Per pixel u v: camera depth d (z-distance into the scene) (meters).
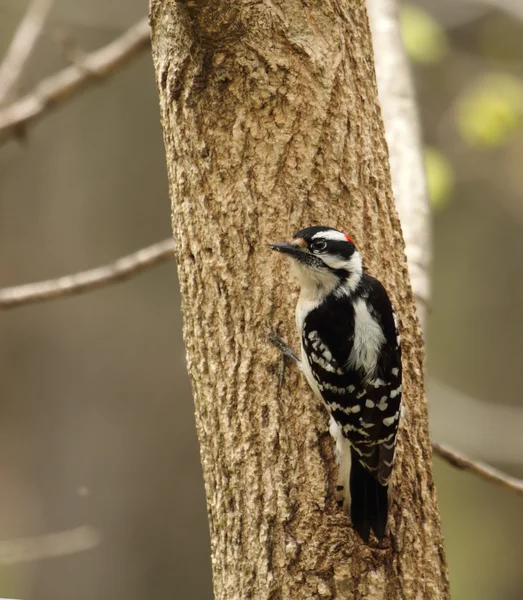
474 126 13.48
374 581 6.50
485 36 21.47
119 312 17.88
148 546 17.77
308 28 6.71
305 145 6.79
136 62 17.81
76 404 17.81
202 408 6.92
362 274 6.98
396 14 10.98
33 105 12.84
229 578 6.75
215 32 6.53
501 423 19.31
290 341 6.82
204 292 6.86
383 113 10.24
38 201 17.73
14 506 17.72
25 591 17.58
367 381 6.68
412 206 9.59
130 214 17.81
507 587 21.62
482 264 23.95
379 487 6.62
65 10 18.02
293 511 6.62
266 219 6.80
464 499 22.14
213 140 6.78
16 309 17.88
